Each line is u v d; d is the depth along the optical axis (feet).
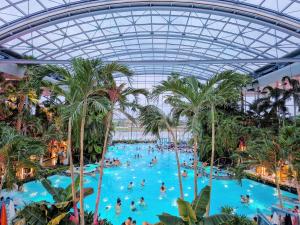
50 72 24.11
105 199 54.44
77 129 25.54
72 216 24.00
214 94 25.03
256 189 61.67
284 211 31.07
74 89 23.58
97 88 24.77
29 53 67.41
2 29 49.70
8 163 28.25
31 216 21.50
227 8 49.55
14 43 59.11
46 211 22.00
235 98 27.50
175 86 25.64
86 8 49.83
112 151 136.05
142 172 83.87
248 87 87.71
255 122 70.33
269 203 51.39
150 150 138.82
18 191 51.72
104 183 68.03
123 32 70.54
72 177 23.68
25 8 47.91
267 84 78.74
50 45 67.10
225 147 64.64
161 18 62.18
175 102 27.48
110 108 26.02
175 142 29.17
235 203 52.16
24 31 51.11
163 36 73.10
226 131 60.18
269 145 35.27
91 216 29.63
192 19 61.93
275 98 70.44
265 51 68.64
